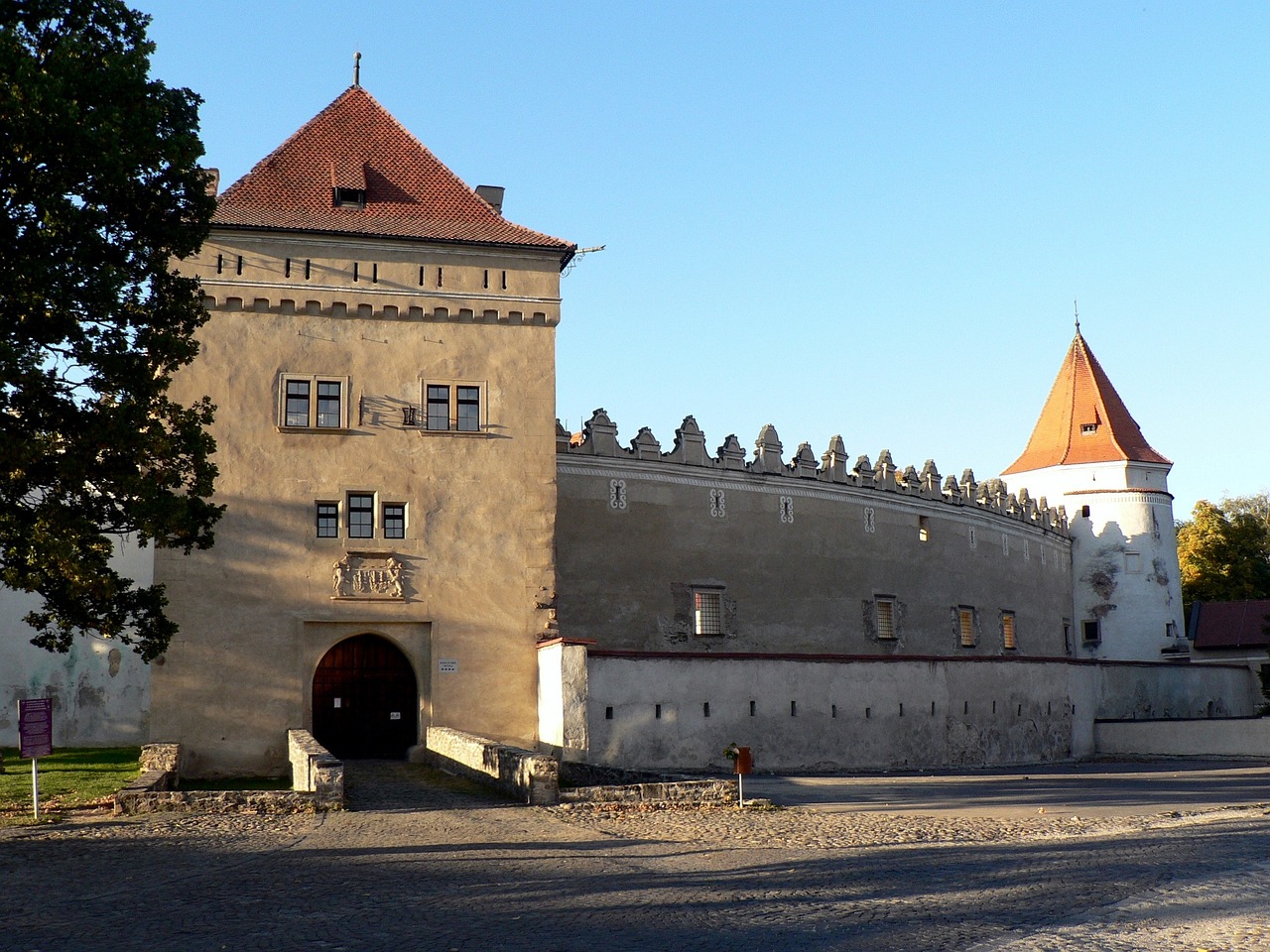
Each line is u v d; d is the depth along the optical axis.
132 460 25.39
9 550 25.47
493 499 38.91
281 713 36.44
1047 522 78.19
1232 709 75.62
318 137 41.88
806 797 30.05
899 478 62.97
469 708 37.66
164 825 22.70
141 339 25.75
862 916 14.55
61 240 23.89
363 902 15.50
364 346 38.72
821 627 56.00
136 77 24.88
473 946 13.02
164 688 35.72
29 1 24.97
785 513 55.53
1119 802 29.77
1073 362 86.62
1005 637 70.50
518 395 39.62
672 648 50.12
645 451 50.72
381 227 39.44
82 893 16.14
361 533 37.94
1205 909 15.01
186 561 36.38
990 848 20.83
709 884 16.89
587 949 12.85
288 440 37.69
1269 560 102.31
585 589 47.97
